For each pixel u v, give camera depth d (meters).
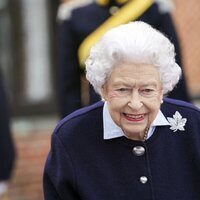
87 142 8.58
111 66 7.77
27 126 19.80
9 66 19.98
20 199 19.41
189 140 8.59
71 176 8.53
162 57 7.79
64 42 13.34
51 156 8.76
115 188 8.47
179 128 8.62
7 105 14.57
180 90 12.70
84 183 8.49
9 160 14.53
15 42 20.00
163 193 8.46
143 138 8.46
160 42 7.82
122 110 7.90
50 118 20.03
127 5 13.16
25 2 19.95
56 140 8.66
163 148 8.54
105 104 8.67
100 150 8.55
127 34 7.77
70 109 13.35
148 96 7.81
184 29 19.31
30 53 20.05
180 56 12.88
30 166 19.47
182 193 8.51
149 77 7.73
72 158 8.55
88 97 12.71
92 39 13.11
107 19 13.18
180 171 8.55
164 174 8.50
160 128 8.56
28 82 20.17
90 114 8.70
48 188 8.87
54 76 20.19
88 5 13.35
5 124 14.45
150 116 7.99
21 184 19.42
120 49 7.65
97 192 8.47
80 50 13.21
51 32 19.98
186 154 8.59
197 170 8.58
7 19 19.95
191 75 19.45
